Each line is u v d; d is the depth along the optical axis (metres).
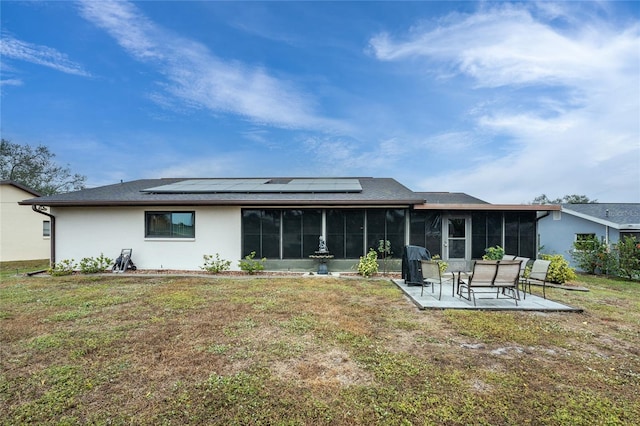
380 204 10.71
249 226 11.31
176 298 6.98
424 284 8.30
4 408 2.90
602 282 10.97
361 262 10.38
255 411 2.86
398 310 6.08
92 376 3.46
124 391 3.18
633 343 4.49
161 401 3.00
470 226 11.34
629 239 11.90
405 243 11.17
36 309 6.11
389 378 3.42
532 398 3.06
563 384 3.33
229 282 9.13
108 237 11.61
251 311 5.95
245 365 3.72
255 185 13.32
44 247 18.33
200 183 14.02
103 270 11.25
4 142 24.64
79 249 11.63
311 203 10.68
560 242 15.89
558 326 5.18
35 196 18.14
